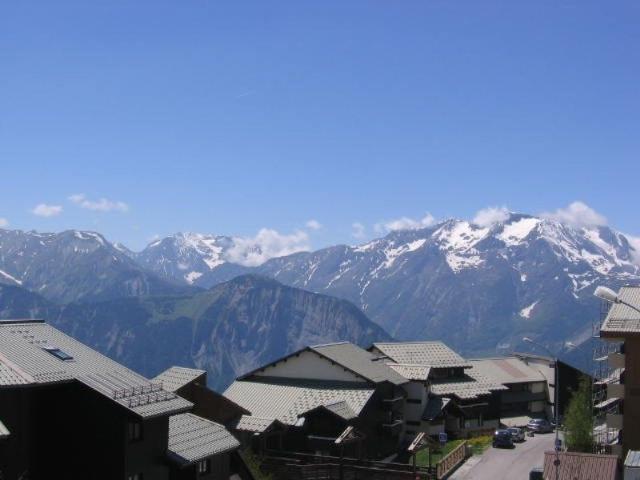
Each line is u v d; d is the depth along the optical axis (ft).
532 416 398.21
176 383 256.11
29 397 153.17
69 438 154.92
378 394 294.87
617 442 241.55
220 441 185.16
